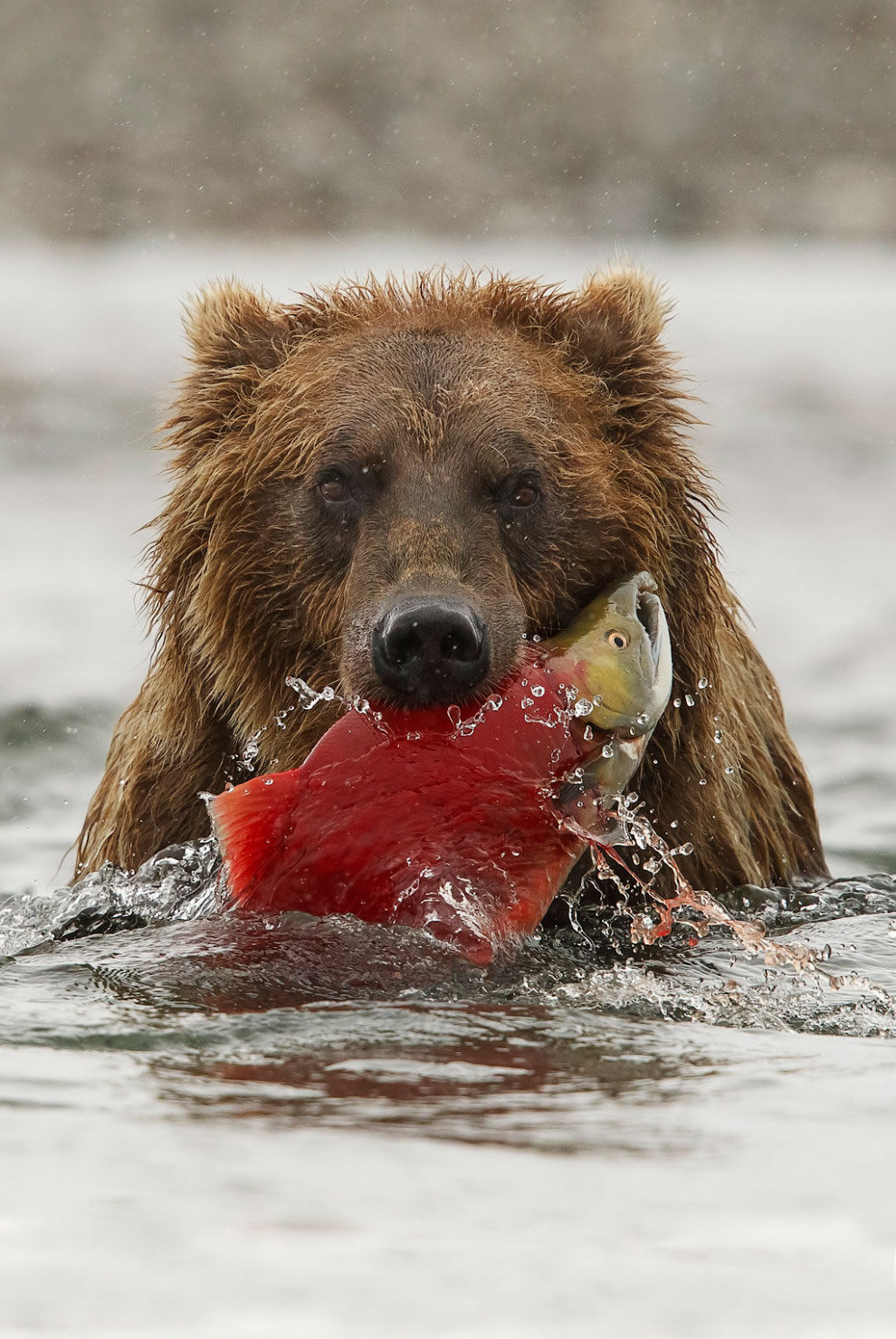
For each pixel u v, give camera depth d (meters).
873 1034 7.91
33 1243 5.02
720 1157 5.79
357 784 8.73
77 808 15.53
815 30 84.44
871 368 48.88
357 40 80.12
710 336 53.91
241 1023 7.37
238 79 78.25
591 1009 8.03
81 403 40.97
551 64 81.31
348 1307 4.66
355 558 9.98
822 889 11.88
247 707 10.70
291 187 76.50
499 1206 5.33
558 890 9.50
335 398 10.31
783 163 80.75
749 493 33.03
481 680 9.01
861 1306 4.73
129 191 75.31
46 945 9.40
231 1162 5.65
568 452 10.33
